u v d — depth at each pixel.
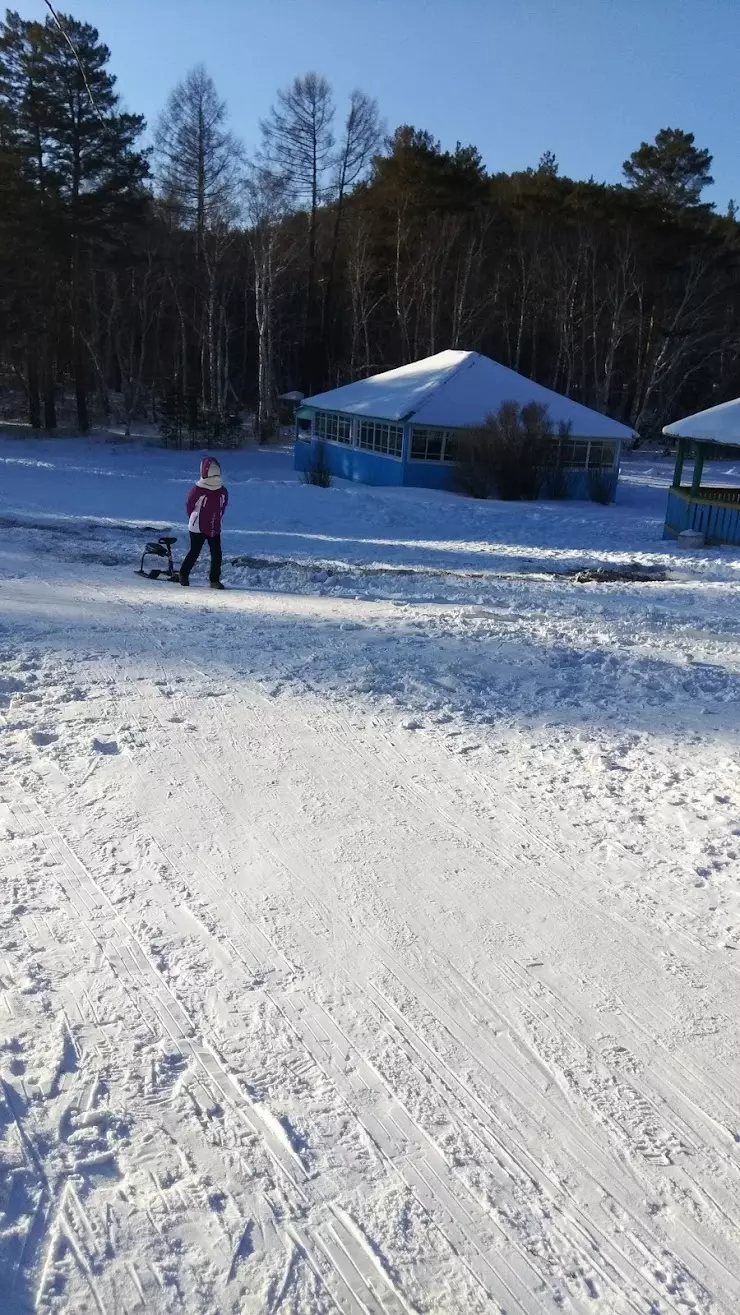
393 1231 2.38
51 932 3.62
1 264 40.25
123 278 51.53
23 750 5.47
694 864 4.32
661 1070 2.98
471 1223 2.41
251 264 53.09
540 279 51.84
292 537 17.98
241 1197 2.46
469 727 6.16
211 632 8.76
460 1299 2.21
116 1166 2.54
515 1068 2.97
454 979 3.42
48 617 9.17
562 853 4.42
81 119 38.97
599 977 3.46
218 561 11.77
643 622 10.16
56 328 45.69
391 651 8.12
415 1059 3.00
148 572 12.42
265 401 48.84
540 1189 2.52
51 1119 2.68
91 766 5.27
